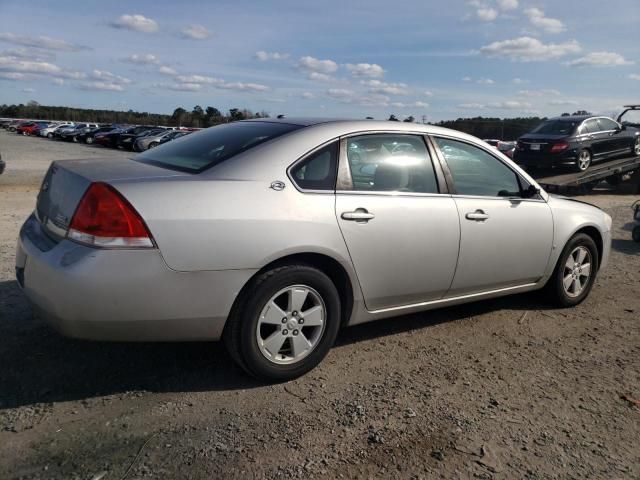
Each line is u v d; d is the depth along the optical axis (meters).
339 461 2.71
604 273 6.54
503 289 4.64
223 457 2.69
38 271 3.06
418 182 4.02
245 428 2.96
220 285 3.14
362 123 3.91
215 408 3.15
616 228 9.80
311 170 3.55
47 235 3.30
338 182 3.62
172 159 3.73
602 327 4.72
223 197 3.18
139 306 2.97
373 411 3.19
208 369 3.61
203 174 3.31
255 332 3.29
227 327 3.27
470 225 4.20
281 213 3.31
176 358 3.74
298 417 3.09
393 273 3.84
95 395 3.23
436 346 4.19
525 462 2.77
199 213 3.08
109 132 39.31
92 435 2.83
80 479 2.49
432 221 3.97
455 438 2.94
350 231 3.57
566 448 2.90
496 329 4.59
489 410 3.25
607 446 2.94
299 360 3.50
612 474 2.70
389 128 3.99
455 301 4.36
